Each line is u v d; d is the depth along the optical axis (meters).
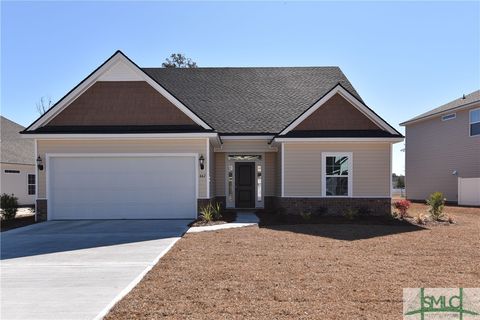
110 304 5.29
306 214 14.52
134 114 15.27
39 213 14.77
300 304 5.19
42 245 9.91
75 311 5.11
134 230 12.15
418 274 6.67
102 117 15.23
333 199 15.54
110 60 15.24
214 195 18.03
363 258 7.92
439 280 6.29
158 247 9.37
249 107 18.83
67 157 14.95
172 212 14.92
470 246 9.23
